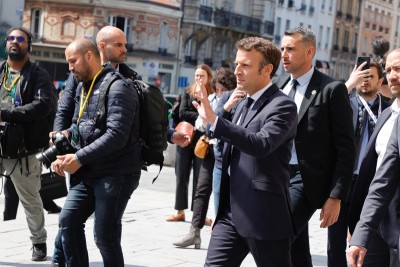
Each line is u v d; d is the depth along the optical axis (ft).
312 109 19.69
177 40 173.99
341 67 278.46
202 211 29.07
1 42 114.52
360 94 23.90
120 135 18.71
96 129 19.17
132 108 19.04
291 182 19.80
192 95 32.63
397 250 16.85
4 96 24.49
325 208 19.42
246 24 201.67
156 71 149.69
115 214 19.25
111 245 19.35
